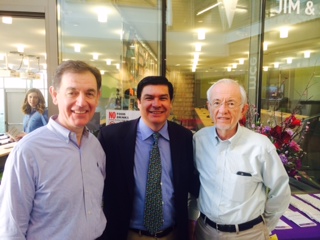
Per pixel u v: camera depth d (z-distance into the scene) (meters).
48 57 2.09
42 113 3.53
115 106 2.42
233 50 2.93
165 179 1.36
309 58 2.86
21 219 0.91
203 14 2.76
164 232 1.34
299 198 1.97
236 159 1.24
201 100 2.88
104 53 2.40
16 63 8.04
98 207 1.12
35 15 2.08
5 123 6.82
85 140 1.14
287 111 2.62
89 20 2.31
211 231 1.27
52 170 0.97
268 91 2.82
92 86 1.03
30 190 0.94
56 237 0.96
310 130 2.48
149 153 1.37
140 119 1.45
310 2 2.70
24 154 0.93
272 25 2.74
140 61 2.52
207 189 1.30
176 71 2.82
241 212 1.20
